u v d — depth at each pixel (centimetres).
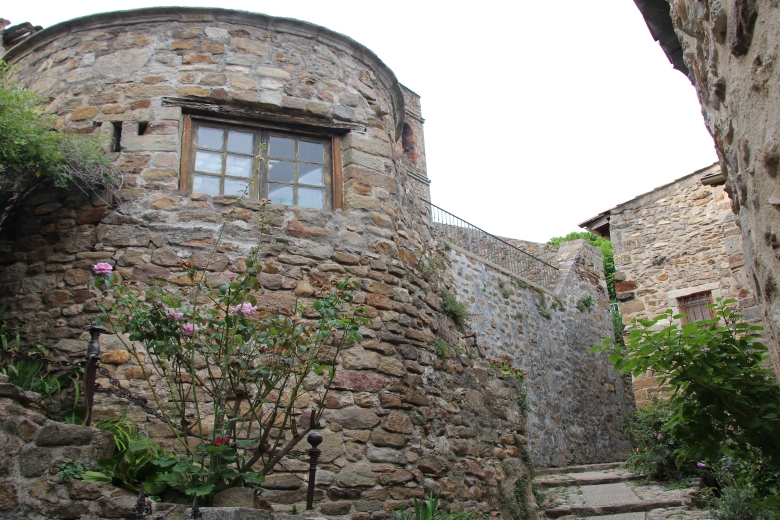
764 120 244
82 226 602
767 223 265
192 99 655
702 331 416
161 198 610
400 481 571
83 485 383
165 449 478
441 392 654
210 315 505
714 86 306
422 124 2333
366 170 689
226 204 620
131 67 670
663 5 463
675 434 441
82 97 662
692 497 748
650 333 429
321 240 634
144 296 567
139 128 645
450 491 608
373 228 666
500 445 705
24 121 572
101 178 600
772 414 397
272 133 684
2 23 859
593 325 1496
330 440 552
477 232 1313
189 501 404
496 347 1144
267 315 510
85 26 699
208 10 693
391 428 585
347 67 731
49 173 589
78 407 514
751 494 660
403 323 643
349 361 589
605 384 1437
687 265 1191
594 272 1602
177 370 490
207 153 655
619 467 1048
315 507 522
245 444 418
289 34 714
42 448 386
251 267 463
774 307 281
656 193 1272
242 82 673
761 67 238
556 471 1040
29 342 564
